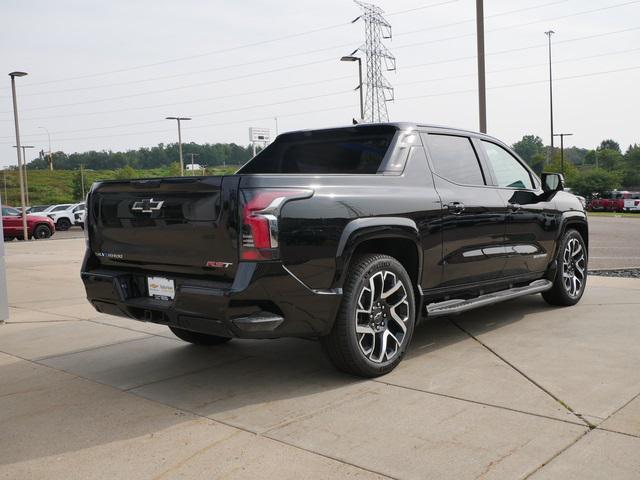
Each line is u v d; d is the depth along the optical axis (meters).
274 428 3.02
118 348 4.80
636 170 113.94
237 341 4.95
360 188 3.76
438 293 4.36
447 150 4.65
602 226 23.14
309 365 4.14
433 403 3.28
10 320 6.08
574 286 5.92
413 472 2.49
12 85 26.58
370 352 3.74
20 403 3.53
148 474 2.57
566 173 78.94
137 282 3.85
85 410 3.38
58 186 134.88
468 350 4.35
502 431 2.87
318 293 3.43
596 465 2.50
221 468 2.60
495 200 4.81
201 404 3.42
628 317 5.31
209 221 3.33
